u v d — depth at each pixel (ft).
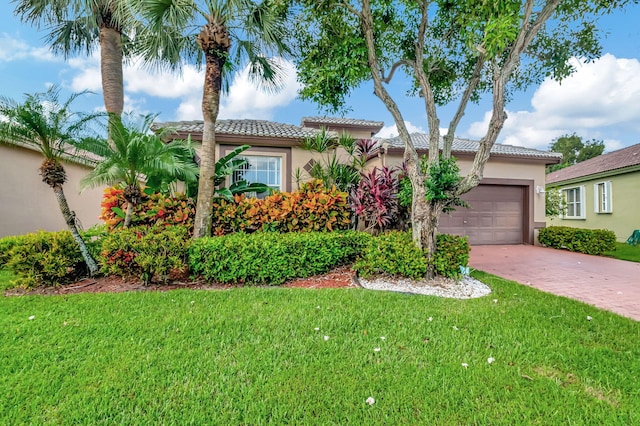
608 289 19.54
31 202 29.66
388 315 13.78
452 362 9.88
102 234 20.26
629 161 46.62
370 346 10.91
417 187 20.67
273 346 10.82
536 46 22.58
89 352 10.30
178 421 7.27
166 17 20.40
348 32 21.25
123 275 19.29
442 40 23.61
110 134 19.35
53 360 9.83
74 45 37.50
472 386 8.62
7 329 12.03
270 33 22.30
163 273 18.51
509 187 40.34
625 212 46.29
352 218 28.81
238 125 36.01
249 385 8.62
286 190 33.04
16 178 28.30
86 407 7.68
